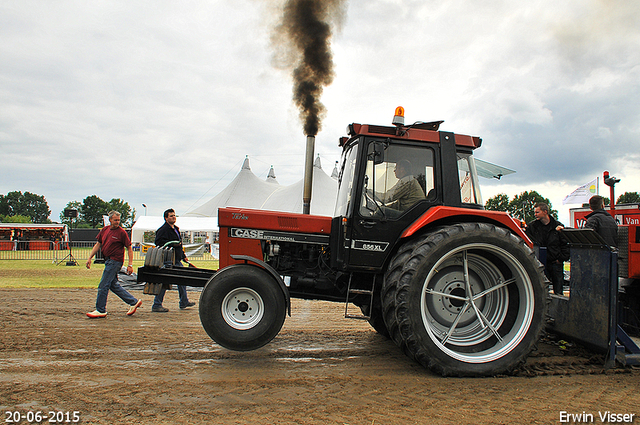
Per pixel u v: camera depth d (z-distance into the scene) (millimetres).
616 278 3473
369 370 3436
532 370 3461
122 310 5918
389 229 3676
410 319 3285
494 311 3740
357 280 3977
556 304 4125
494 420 2498
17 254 19859
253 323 3596
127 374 3191
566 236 3904
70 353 3730
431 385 3100
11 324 4895
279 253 4223
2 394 2752
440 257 3359
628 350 3617
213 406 2611
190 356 3719
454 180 3785
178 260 6023
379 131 3777
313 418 2461
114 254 5395
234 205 21750
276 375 3250
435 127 4078
